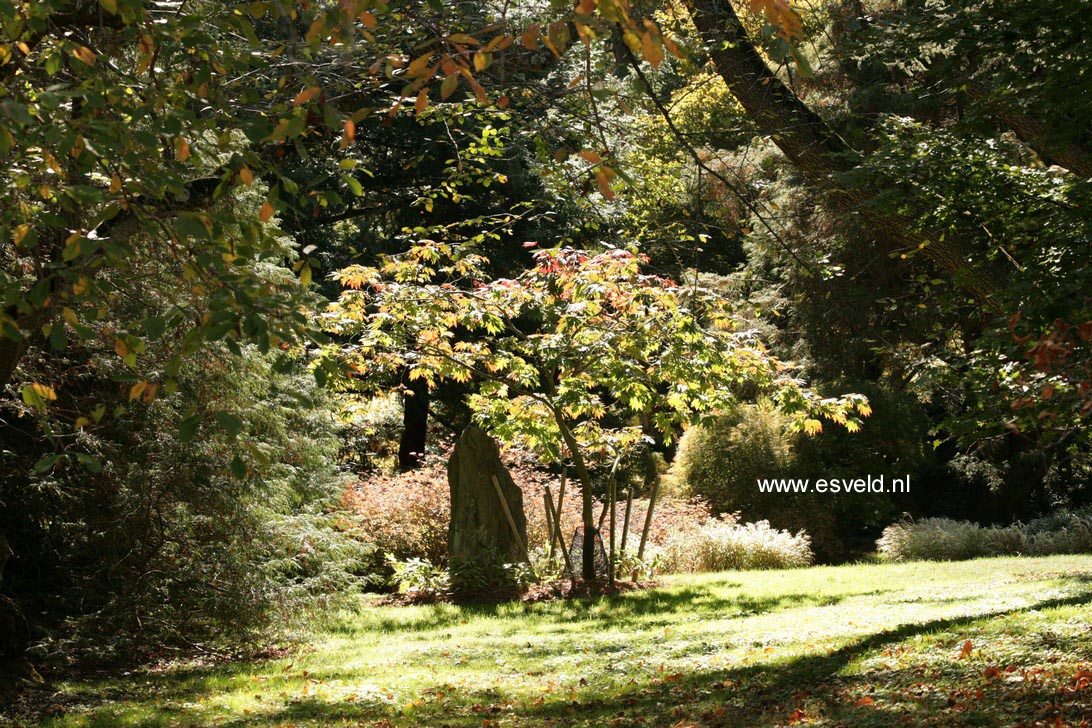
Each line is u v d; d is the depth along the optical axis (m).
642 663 9.52
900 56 8.95
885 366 24.33
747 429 22.86
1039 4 6.93
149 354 10.16
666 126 10.11
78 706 8.70
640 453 25.70
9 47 4.25
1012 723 5.54
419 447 26.72
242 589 11.35
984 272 9.33
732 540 19.36
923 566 17.45
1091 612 9.09
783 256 7.93
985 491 25.44
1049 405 6.43
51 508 10.70
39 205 4.91
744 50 9.33
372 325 13.94
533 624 12.88
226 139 4.13
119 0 3.99
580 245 20.50
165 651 11.52
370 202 21.98
